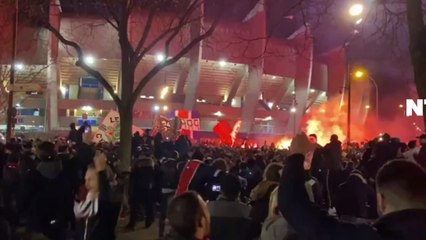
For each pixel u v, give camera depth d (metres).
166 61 16.56
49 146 10.15
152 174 13.27
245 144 35.88
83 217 8.08
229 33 77.94
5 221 5.21
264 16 79.62
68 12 71.81
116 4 16.95
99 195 8.06
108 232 8.17
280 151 20.42
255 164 13.95
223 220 5.79
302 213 2.84
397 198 2.73
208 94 91.88
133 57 16.48
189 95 79.88
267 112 89.31
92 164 8.15
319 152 10.12
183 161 12.81
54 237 10.08
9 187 9.41
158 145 18.64
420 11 5.86
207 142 37.34
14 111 24.17
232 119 86.81
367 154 9.52
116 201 8.23
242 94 92.19
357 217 5.35
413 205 2.71
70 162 10.20
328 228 2.76
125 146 15.96
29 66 66.19
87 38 72.25
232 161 16.80
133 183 13.45
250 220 6.02
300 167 2.98
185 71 81.31
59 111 79.12
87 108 77.75
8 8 26.33
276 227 5.20
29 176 10.04
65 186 10.06
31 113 77.00
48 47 66.44
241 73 87.25
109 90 16.44
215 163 8.92
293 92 94.00
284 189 2.93
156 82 81.94
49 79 71.00
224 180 6.00
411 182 2.72
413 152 8.02
